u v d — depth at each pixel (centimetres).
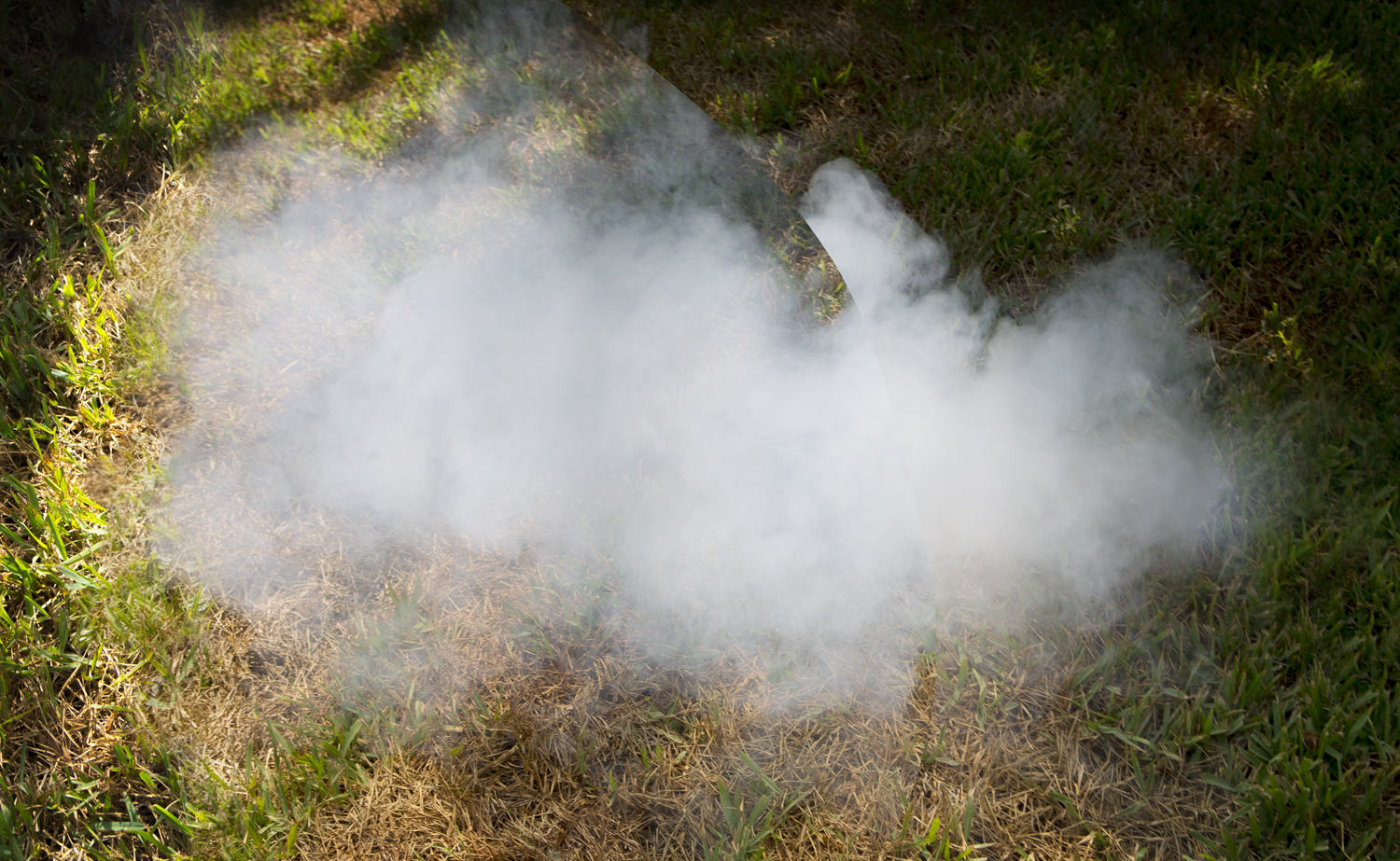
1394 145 311
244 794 191
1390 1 361
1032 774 205
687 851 189
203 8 331
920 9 380
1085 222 299
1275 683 212
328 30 343
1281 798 192
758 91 349
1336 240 293
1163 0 363
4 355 240
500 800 193
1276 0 363
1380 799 196
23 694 202
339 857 186
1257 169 308
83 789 192
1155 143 319
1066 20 367
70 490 226
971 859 193
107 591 213
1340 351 265
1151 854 195
